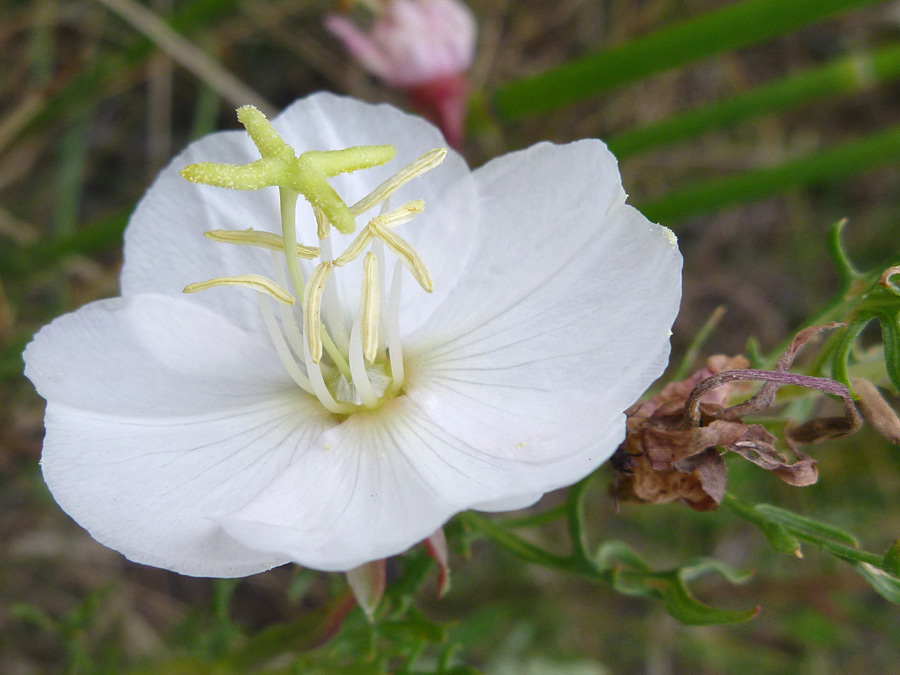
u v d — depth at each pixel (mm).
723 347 124
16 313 99
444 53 88
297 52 115
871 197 121
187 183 56
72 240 95
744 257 125
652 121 122
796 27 86
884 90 125
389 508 47
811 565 100
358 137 57
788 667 102
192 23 99
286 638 62
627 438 50
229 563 47
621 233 50
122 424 51
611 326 49
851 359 56
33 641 96
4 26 104
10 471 96
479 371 52
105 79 99
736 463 89
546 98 97
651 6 117
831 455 98
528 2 118
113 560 99
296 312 57
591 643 102
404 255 51
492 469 48
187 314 54
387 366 56
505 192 55
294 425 54
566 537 104
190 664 66
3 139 98
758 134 123
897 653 106
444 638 58
